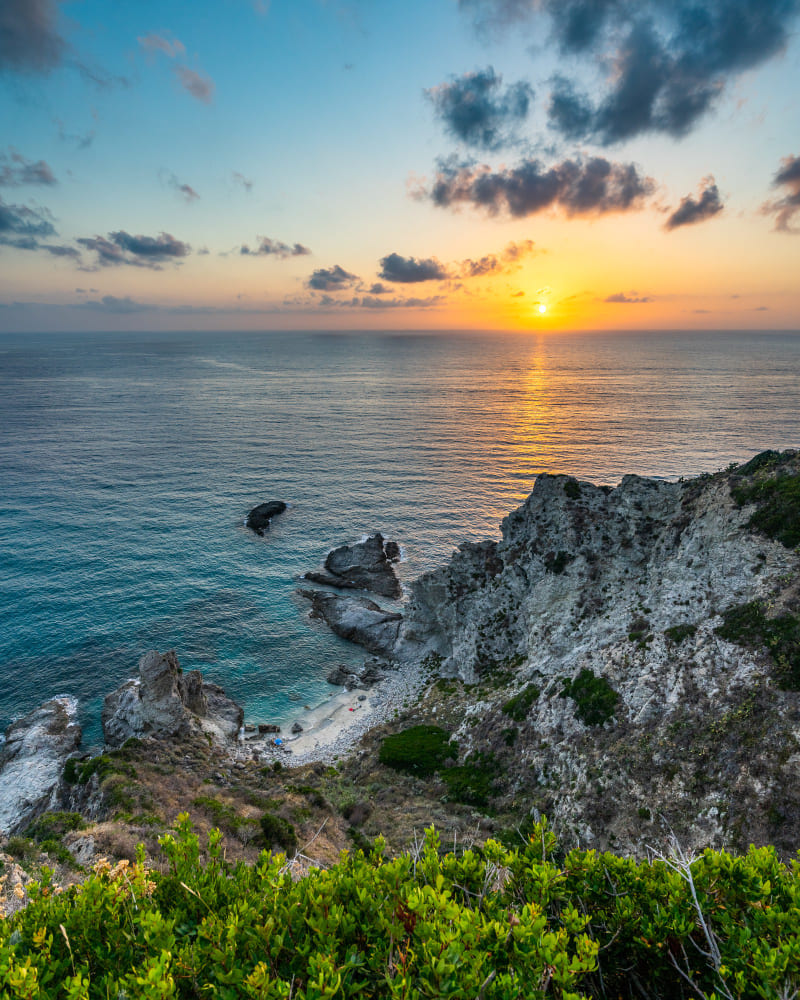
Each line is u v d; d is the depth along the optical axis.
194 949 6.55
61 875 21.81
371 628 67.75
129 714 48.56
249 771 43.44
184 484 119.38
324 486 121.44
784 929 7.18
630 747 31.66
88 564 81.38
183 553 86.62
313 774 43.50
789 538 36.19
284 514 104.00
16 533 90.69
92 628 66.06
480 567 61.56
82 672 58.47
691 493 46.56
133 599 72.75
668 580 41.91
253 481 123.31
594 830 29.20
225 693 57.94
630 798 29.44
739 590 36.38
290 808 34.12
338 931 6.90
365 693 58.81
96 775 37.47
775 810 25.09
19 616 67.38
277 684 59.94
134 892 7.64
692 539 42.53
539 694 41.38
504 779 36.97
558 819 30.88
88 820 32.47
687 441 162.00
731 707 30.02
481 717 44.88
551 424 189.62
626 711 34.03
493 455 149.50
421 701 54.62
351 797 37.91
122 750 41.25
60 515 99.06
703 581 38.97
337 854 29.59
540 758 36.06
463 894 8.01
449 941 6.23
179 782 37.34
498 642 55.22
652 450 152.50
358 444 160.75
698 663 33.56
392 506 110.50
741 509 40.44
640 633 38.94
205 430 175.25
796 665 29.55
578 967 6.17
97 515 99.94
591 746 33.72
